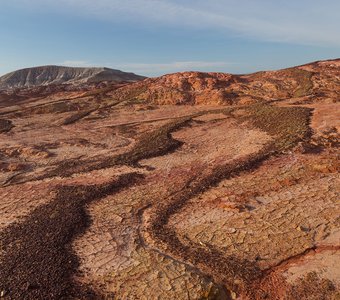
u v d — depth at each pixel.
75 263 9.18
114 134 26.55
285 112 23.92
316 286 7.84
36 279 8.50
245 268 8.59
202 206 12.04
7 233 11.02
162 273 8.55
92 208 12.58
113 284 8.30
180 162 17.25
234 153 17.66
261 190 12.74
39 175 17.19
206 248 9.55
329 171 13.55
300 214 10.80
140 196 13.45
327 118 21.02
